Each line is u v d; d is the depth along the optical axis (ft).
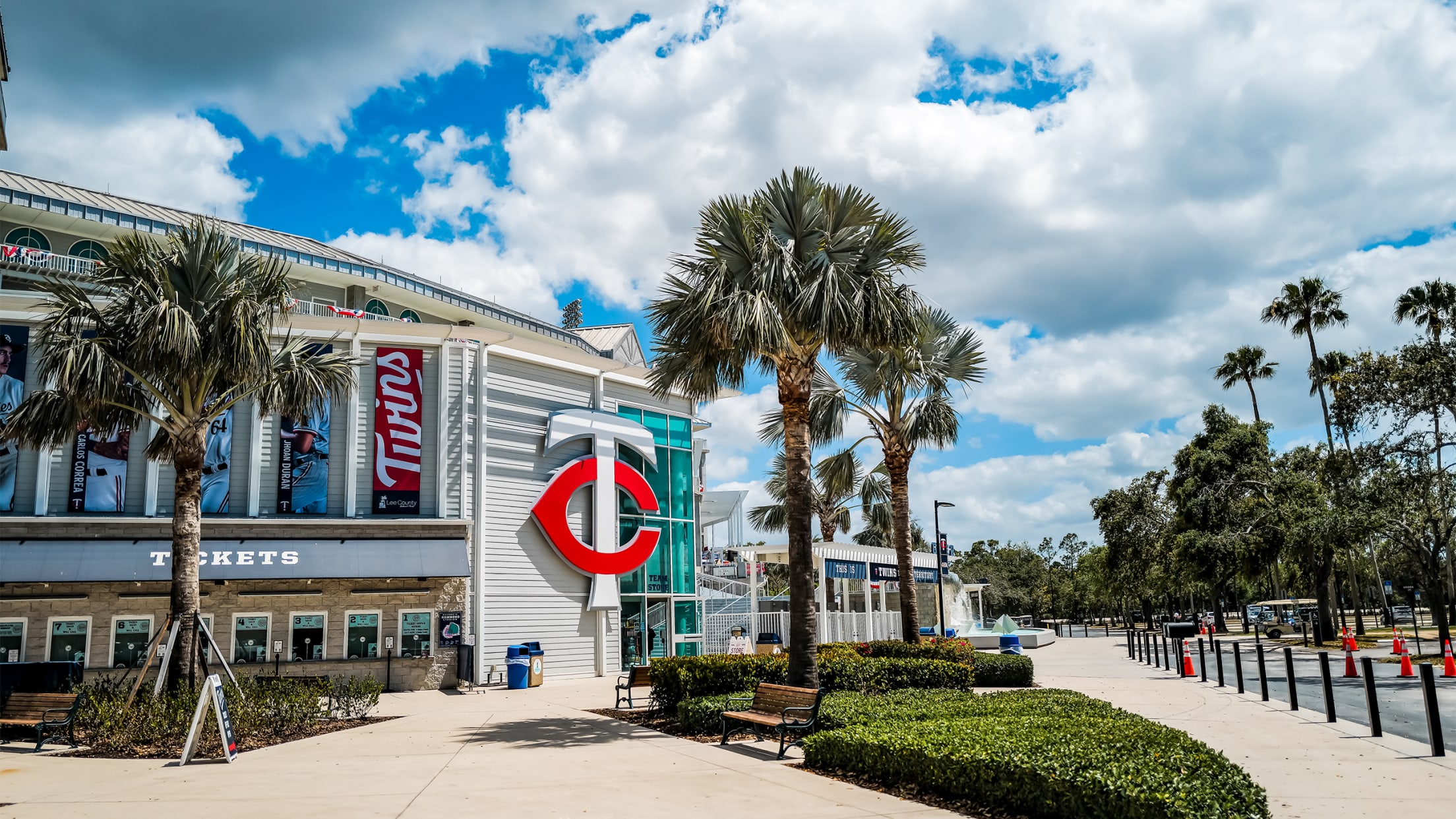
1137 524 182.09
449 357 74.90
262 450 69.00
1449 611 187.62
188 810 25.13
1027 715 32.50
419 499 72.28
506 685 70.08
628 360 147.54
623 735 40.55
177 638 43.75
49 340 45.98
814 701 34.60
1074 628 255.70
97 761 34.88
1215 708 49.34
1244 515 131.85
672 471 91.81
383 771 31.35
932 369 67.36
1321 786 27.48
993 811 23.99
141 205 102.01
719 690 44.06
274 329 69.72
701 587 117.50
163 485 66.69
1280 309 149.18
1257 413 171.01
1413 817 23.35
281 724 42.06
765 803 25.54
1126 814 20.11
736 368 49.32
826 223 48.91
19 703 40.52
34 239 87.45
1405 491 82.12
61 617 61.93
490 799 26.12
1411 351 82.99
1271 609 209.46
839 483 76.74
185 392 46.06
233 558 64.64
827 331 44.75
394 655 68.59
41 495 63.26
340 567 66.59
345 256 114.11
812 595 44.57
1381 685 60.18
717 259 47.44
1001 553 326.03
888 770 27.96
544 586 77.10
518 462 77.36
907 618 66.23
